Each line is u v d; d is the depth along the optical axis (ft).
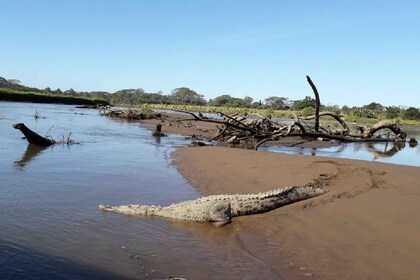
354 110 330.75
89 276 21.22
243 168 50.29
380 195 33.96
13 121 126.21
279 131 96.17
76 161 56.90
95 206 34.65
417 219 28.02
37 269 21.65
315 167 47.26
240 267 23.15
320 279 21.44
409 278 20.74
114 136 99.76
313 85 104.58
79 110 258.78
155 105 408.87
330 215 30.78
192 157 61.67
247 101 468.34
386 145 108.68
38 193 37.70
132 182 44.55
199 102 576.61
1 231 27.20
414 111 317.63
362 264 22.65
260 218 32.17
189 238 27.99
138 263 23.34
